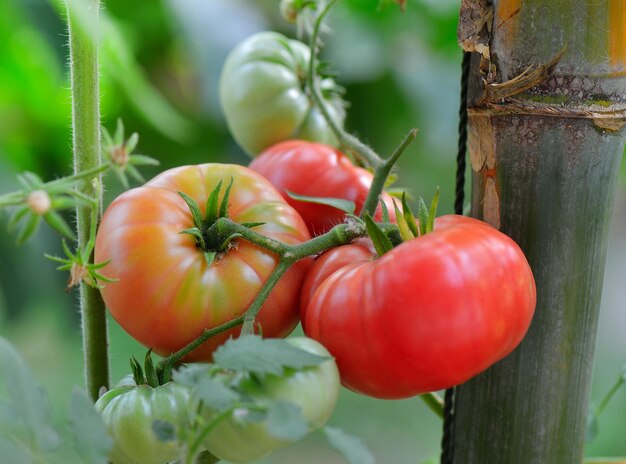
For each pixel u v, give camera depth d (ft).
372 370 1.17
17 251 2.43
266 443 1.08
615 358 4.38
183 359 1.28
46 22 2.29
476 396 1.38
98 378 1.37
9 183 2.47
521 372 1.35
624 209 5.26
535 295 1.22
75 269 1.13
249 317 1.20
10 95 2.42
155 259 1.24
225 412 1.01
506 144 1.30
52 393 3.31
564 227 1.30
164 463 1.19
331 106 1.72
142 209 1.27
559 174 1.29
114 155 1.12
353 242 1.29
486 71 1.29
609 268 5.22
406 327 1.13
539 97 1.26
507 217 1.33
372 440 3.62
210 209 1.29
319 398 1.10
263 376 1.08
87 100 1.30
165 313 1.24
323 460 3.66
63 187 1.08
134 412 1.15
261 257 1.27
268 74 1.64
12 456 0.96
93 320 1.35
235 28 2.43
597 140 1.27
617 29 1.23
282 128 1.66
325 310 1.18
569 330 1.34
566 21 1.23
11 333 3.45
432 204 1.21
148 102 2.34
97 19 1.28
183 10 2.39
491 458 1.38
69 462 1.01
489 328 1.15
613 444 3.67
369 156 1.51
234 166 1.38
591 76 1.24
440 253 1.15
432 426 3.74
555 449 1.37
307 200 1.40
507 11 1.25
